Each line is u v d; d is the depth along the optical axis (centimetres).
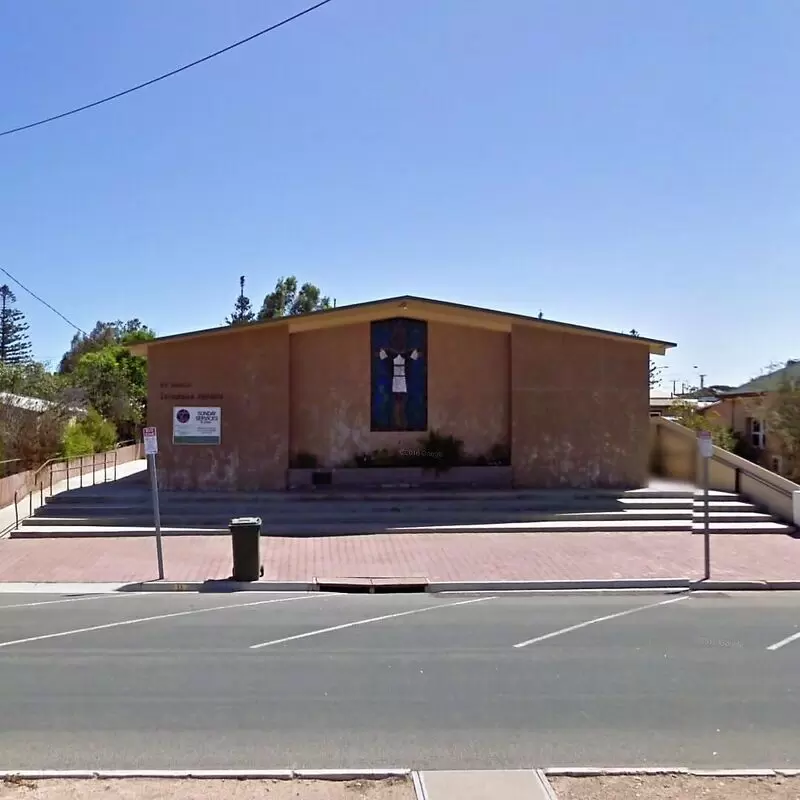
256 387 2122
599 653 893
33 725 659
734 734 638
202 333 2094
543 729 649
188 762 579
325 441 2211
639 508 1973
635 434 2216
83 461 2980
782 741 623
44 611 1139
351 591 1314
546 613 1124
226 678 795
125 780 533
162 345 2122
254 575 1345
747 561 1509
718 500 2042
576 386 2205
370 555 1549
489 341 2252
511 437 2203
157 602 1209
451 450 2225
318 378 2209
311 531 1764
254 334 2130
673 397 4266
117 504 1956
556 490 2114
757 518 1897
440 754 595
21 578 1382
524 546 1642
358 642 945
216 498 1988
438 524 1833
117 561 1505
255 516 1872
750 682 781
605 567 1451
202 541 1697
